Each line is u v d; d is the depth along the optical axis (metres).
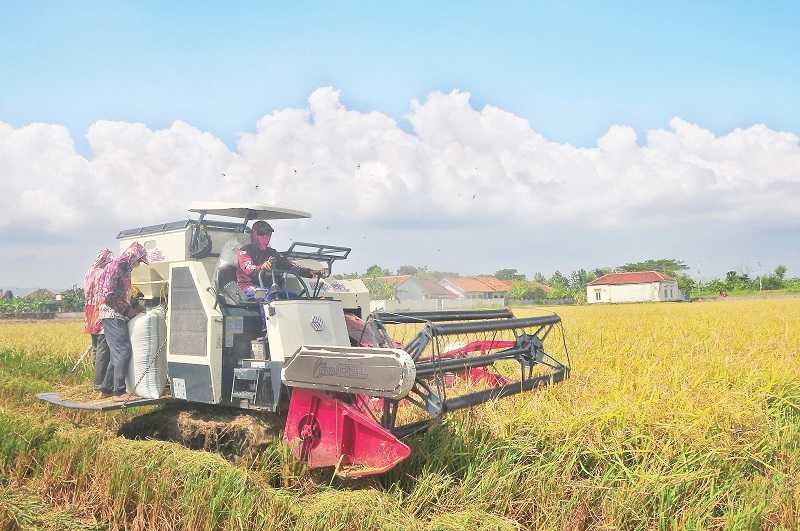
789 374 7.68
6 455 6.11
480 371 7.49
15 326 27.30
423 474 5.16
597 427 5.42
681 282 99.38
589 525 4.64
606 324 19.33
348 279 7.98
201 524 4.62
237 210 6.88
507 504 4.83
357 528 4.43
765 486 4.88
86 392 7.56
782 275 97.75
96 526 4.80
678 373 7.53
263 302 6.33
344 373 4.98
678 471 4.94
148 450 5.69
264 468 5.52
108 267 7.07
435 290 52.84
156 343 6.84
